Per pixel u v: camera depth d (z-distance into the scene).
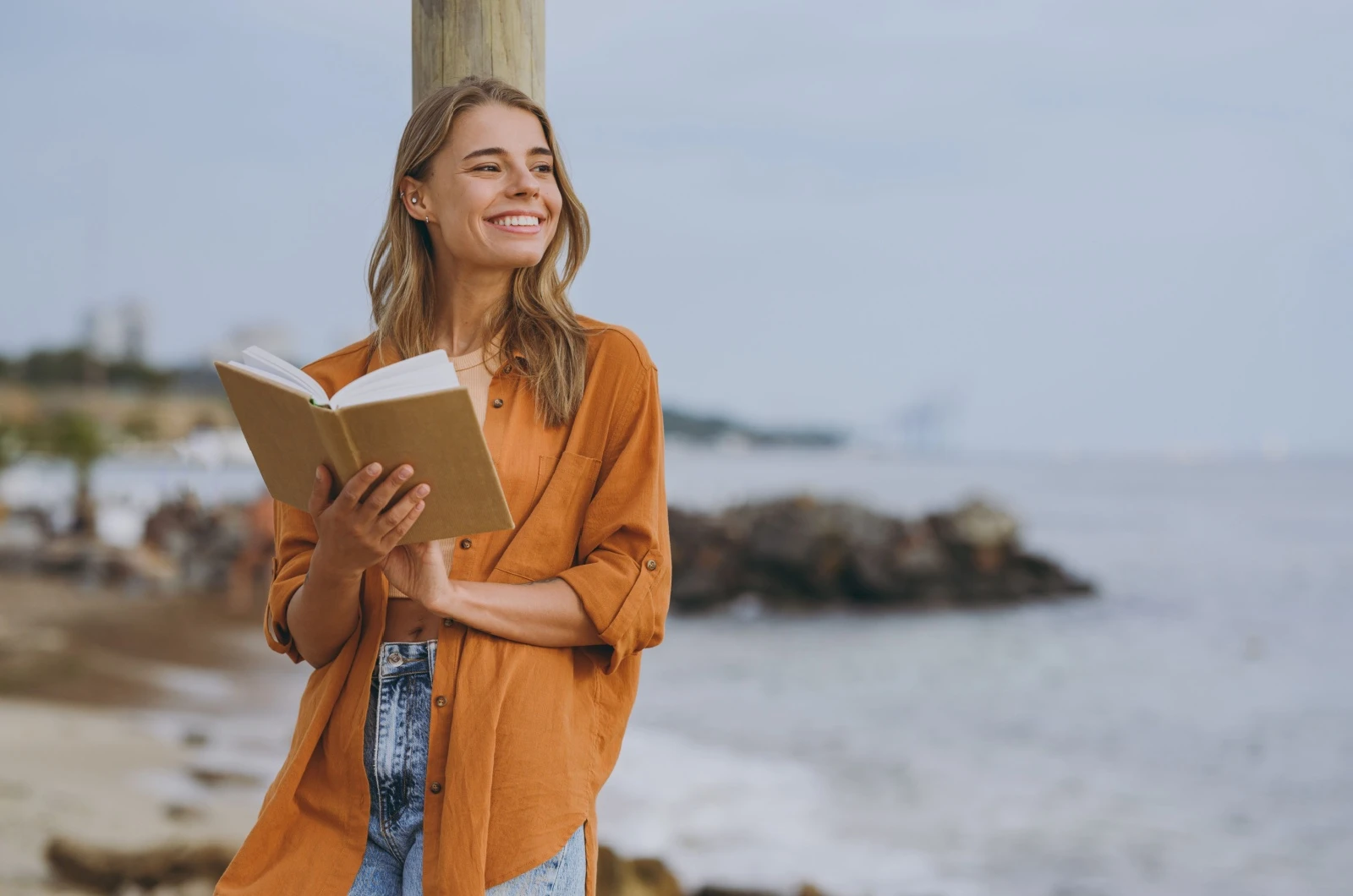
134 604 19.16
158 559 22.17
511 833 1.73
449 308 1.96
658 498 1.89
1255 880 7.88
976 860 8.05
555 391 1.87
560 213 1.94
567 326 1.92
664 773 10.12
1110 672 17.69
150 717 11.12
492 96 1.88
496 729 1.75
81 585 20.94
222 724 11.00
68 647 14.07
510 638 1.79
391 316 1.94
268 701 12.37
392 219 1.94
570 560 1.88
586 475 1.88
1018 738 12.66
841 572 25.11
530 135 1.88
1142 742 12.55
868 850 8.12
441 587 1.73
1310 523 52.03
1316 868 8.16
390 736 1.81
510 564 1.83
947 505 68.44
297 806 1.84
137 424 44.09
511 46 2.30
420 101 2.34
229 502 26.83
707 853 7.77
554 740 1.78
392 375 1.62
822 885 7.21
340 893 1.79
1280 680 16.97
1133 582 30.38
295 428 1.63
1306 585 29.88
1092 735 12.91
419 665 1.82
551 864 1.76
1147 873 7.94
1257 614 24.89
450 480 1.61
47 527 23.48
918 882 7.52
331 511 1.63
